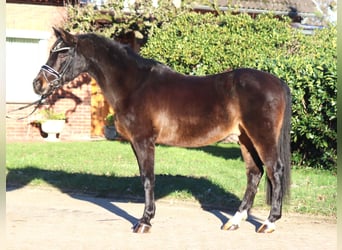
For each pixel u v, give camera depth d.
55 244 7.14
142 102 7.88
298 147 12.91
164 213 9.04
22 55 18.45
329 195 9.92
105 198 10.34
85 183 11.02
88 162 13.44
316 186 10.77
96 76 8.21
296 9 20.47
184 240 7.43
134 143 7.94
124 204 9.78
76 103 18.73
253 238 7.55
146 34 18.22
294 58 13.03
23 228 7.98
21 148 15.66
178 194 10.03
